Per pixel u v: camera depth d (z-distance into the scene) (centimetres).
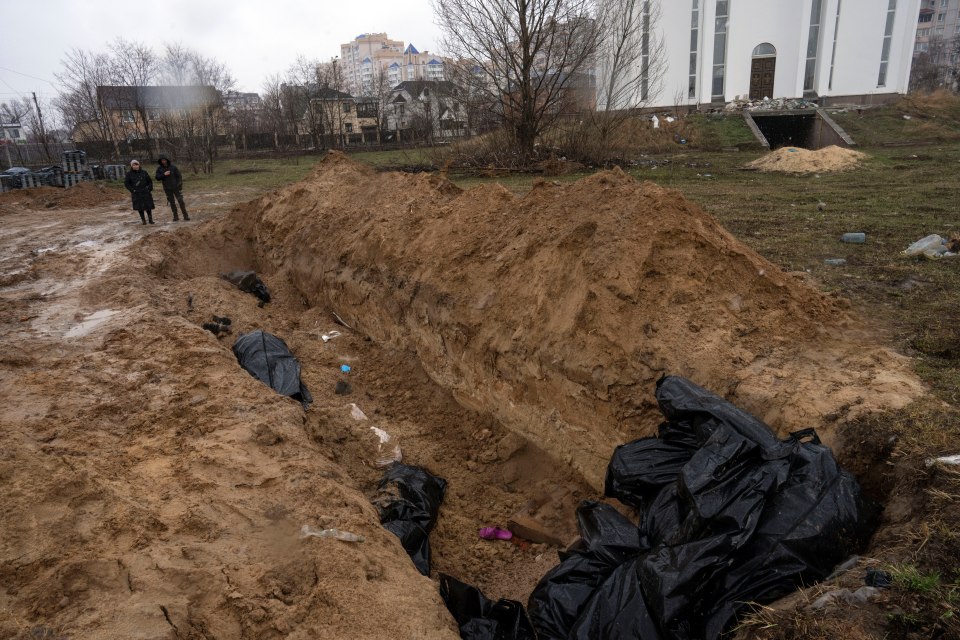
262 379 757
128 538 409
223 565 394
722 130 3166
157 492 470
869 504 375
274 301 1120
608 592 381
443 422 754
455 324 759
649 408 542
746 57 3644
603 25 2327
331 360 891
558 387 620
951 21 8769
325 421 692
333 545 425
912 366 520
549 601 420
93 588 366
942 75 6381
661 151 2881
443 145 3281
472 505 629
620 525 446
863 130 3067
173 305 973
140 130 4194
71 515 422
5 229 1585
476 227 830
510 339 680
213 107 3872
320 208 1195
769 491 359
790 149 2138
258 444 554
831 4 3506
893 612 286
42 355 746
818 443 400
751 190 1608
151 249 1207
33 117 4047
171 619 344
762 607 317
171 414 600
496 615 430
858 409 453
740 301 603
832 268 819
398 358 868
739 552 342
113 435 563
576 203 717
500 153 2441
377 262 941
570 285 638
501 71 2323
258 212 1332
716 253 614
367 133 4591
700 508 357
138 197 1545
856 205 1284
